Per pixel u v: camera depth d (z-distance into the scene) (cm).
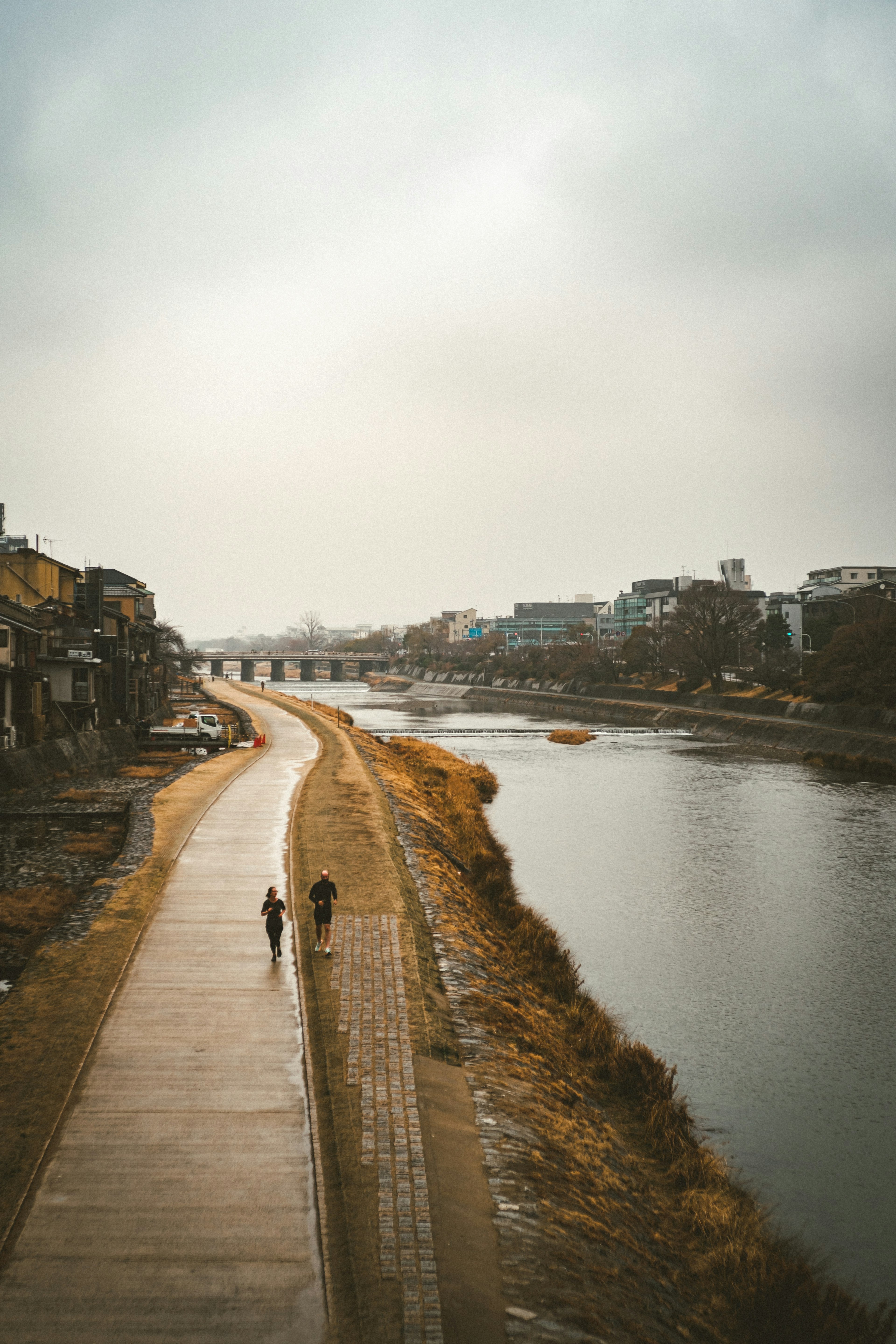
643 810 5191
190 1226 1018
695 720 10419
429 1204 1072
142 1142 1180
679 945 2845
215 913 2184
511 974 2231
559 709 13788
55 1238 988
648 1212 1308
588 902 3297
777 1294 1121
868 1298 1281
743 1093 1914
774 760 7488
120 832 3562
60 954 1845
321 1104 1291
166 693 9931
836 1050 2127
